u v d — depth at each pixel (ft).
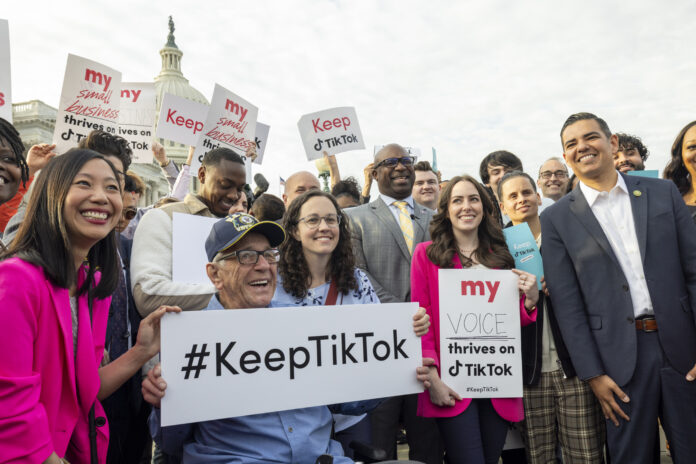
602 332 8.62
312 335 6.68
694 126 10.98
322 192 8.46
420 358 7.43
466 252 9.43
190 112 16.34
